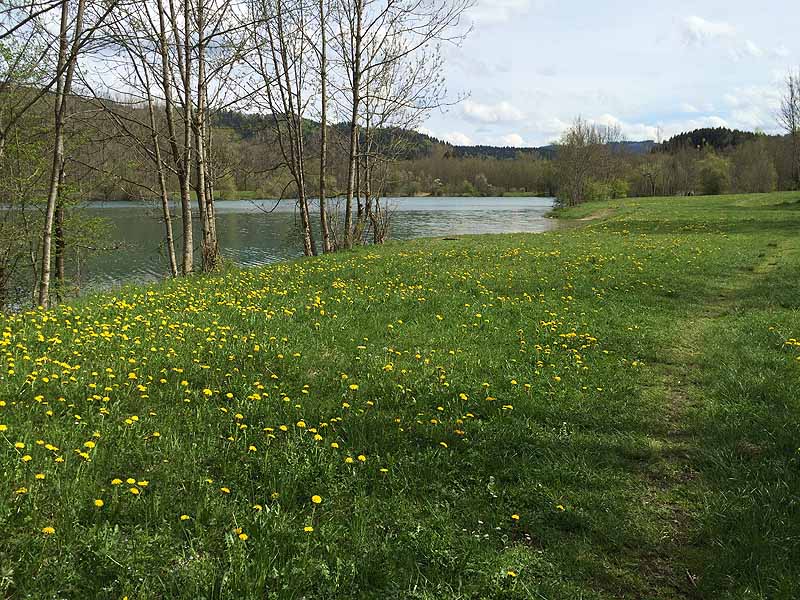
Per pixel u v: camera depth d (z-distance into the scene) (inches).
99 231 936.3
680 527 191.0
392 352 356.2
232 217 2573.8
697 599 158.6
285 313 438.0
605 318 453.7
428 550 169.5
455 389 298.8
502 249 904.9
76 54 563.8
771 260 748.6
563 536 185.2
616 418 272.1
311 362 329.1
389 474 212.1
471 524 187.2
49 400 253.3
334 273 644.7
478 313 455.2
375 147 1163.3
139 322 393.7
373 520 183.9
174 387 281.7
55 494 180.2
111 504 176.9
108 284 1022.4
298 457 216.5
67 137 815.1
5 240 820.0
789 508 190.9
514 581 158.6
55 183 661.9
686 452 243.0
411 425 254.5
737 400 287.0
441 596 151.5
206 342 351.6
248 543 165.3
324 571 154.8
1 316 416.2
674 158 4478.3
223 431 239.8
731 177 3826.3
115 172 887.1
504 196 5949.8
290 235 1160.8
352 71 995.9
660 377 331.3
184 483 196.1
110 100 759.7
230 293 517.3
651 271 653.3
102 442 218.7
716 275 645.3
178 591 145.0
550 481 216.5
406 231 1908.2
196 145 818.2
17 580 141.8
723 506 195.5
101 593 141.3
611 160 3907.5
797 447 228.5
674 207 2062.0
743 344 376.5
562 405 285.1
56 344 332.5
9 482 182.7
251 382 293.6
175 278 681.0
